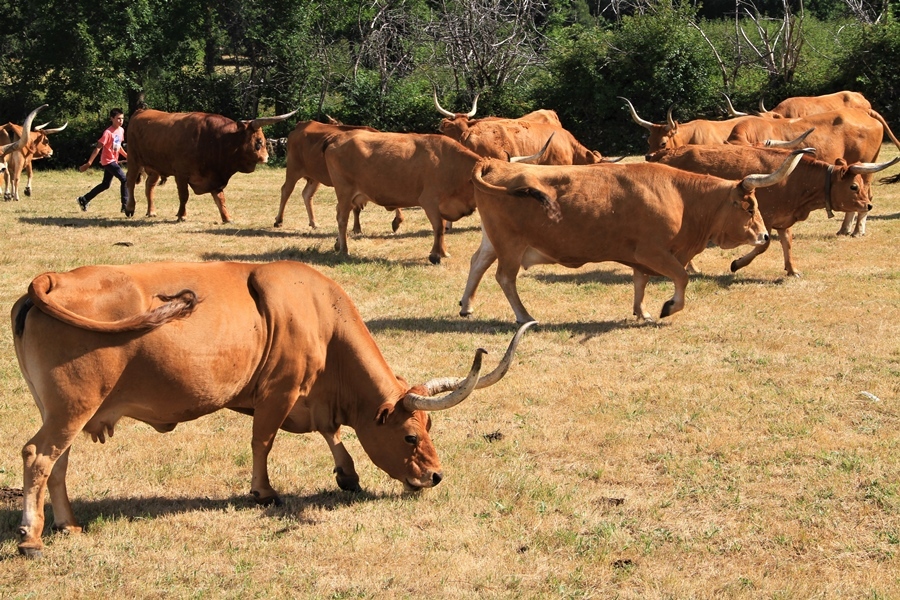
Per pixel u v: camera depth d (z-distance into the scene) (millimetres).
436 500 9680
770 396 12695
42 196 32219
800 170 19078
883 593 7875
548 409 12367
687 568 8375
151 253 21578
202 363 8375
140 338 8070
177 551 8523
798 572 8281
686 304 17469
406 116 51281
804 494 9797
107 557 8336
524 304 17703
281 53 51344
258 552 8539
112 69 50625
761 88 53344
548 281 19500
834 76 52469
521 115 52031
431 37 54594
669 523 9227
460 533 8953
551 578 8164
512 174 15945
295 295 9148
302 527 9039
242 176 40500
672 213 15805
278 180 38906
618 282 19359
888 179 25297
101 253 21422
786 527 9086
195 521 9133
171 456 10812
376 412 9336
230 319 8617
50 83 50812
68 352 7820
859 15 60625
